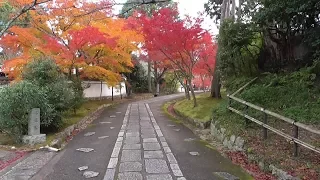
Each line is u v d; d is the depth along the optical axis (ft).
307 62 28.76
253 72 32.81
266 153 17.20
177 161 18.70
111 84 48.47
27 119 24.04
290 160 15.64
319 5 21.80
